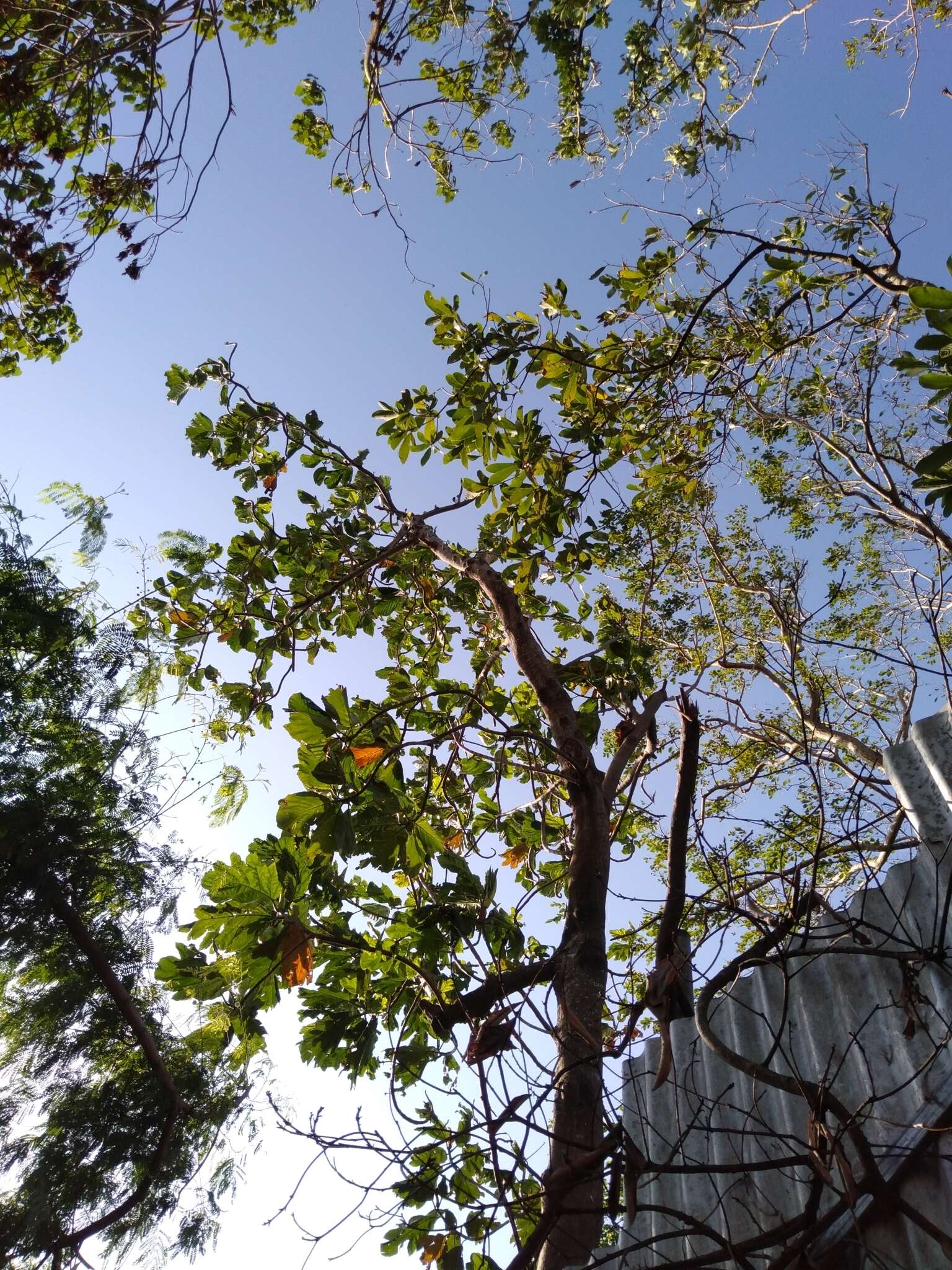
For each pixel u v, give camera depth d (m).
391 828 3.71
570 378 5.47
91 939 6.33
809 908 2.45
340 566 6.42
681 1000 2.85
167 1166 5.62
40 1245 4.97
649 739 4.40
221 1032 6.09
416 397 5.88
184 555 6.39
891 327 5.54
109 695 7.87
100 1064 6.11
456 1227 2.60
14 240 5.32
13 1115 5.68
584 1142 2.42
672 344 5.44
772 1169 2.28
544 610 6.68
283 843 3.62
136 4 4.58
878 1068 2.21
